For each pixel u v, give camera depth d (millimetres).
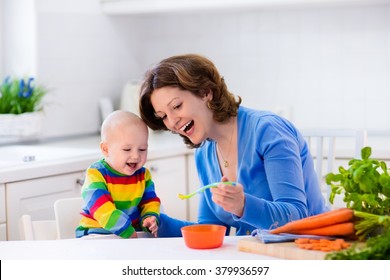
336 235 1665
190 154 3648
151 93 2061
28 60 3777
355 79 3918
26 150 3475
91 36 4098
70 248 1769
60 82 3910
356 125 3938
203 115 2066
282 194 1945
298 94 4062
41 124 3674
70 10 3943
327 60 3975
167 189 3508
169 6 3854
